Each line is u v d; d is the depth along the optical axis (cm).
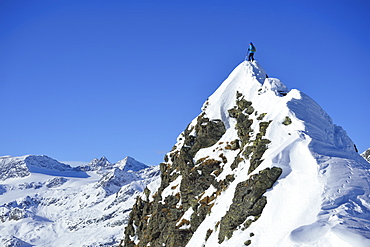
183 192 5369
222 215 4156
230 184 4584
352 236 2608
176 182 5738
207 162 5216
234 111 5541
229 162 5009
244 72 5866
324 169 3509
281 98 4862
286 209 3406
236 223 3772
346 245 2573
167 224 5441
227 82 5947
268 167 3747
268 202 3609
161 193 5888
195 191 5209
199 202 5000
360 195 3203
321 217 3003
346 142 4366
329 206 3111
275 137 4228
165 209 5559
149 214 6309
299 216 3216
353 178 3400
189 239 4991
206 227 4347
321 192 3272
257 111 5078
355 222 2828
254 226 3556
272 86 5191
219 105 5681
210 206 4747
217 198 4716
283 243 2848
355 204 3102
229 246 3581
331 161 3609
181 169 5528
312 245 2709
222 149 5244
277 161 3775
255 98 5291
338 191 3244
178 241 5034
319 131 4181
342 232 2658
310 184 3431
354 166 3581
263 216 3562
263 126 4534
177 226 5097
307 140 3875
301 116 4306
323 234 2752
